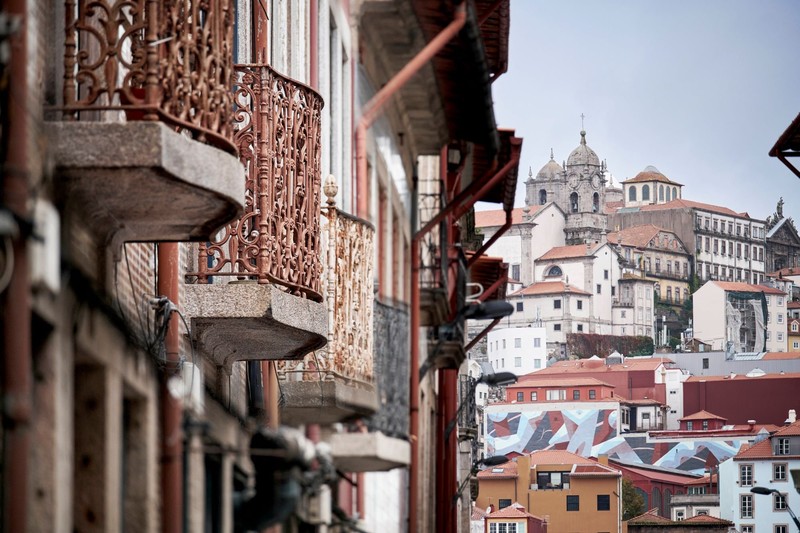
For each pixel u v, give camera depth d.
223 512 13.55
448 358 29.30
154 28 12.41
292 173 18.48
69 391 10.56
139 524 12.37
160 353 15.39
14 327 9.50
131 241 13.97
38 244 9.77
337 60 22.14
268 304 17.66
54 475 10.13
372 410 18.50
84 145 11.98
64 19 12.64
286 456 13.71
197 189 12.77
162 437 12.81
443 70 18.77
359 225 19.38
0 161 10.03
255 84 17.97
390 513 18.23
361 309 19.50
